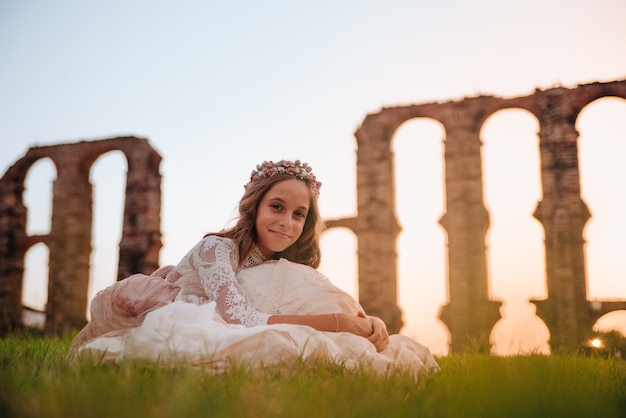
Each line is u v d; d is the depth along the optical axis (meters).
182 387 2.42
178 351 3.39
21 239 32.97
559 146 26.58
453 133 27.95
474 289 26.36
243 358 3.41
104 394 2.43
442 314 26.58
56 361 3.96
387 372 3.45
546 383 3.30
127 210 31.39
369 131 28.94
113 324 4.30
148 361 3.21
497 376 3.29
